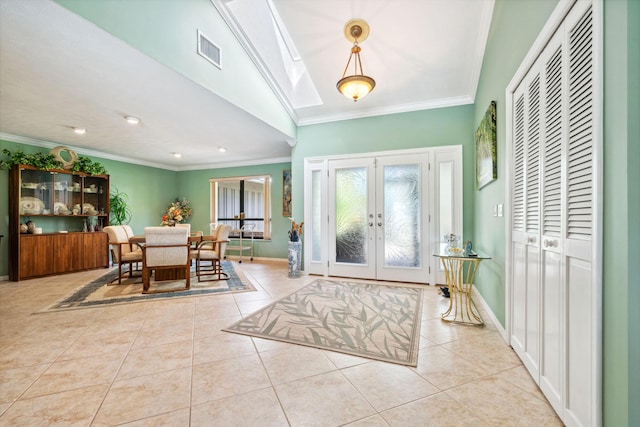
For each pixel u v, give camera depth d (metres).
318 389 1.67
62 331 2.52
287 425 1.38
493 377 1.79
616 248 1.01
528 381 1.75
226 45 3.23
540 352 1.64
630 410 0.94
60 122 4.01
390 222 4.50
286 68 4.38
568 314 1.34
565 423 1.35
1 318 2.86
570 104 1.31
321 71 3.72
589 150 1.17
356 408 1.50
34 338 2.38
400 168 4.46
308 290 3.94
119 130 4.38
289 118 4.80
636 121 0.94
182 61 2.62
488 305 2.95
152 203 7.12
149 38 2.30
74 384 1.72
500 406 1.52
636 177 0.93
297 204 5.11
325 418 1.43
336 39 3.17
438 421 1.41
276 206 6.79
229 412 1.47
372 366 1.93
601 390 1.10
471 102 4.09
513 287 2.18
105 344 2.26
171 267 3.92
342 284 4.29
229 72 3.27
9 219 4.65
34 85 2.83
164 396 1.60
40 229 4.85
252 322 2.73
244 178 7.10
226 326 2.63
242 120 3.90
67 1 1.75
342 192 4.81
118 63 2.41
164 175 7.46
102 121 3.95
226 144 5.33
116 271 5.34
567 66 1.33
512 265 2.19
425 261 4.27
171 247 3.89
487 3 2.59
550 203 1.54
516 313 2.10
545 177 1.59
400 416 1.44
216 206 7.53
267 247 6.87
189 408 1.50
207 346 2.23
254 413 1.47
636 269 0.93
